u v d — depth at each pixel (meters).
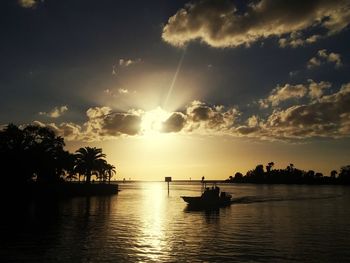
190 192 126.75
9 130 78.94
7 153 76.06
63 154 89.94
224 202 62.75
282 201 76.44
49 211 48.53
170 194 107.94
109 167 118.31
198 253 22.58
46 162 82.31
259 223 37.91
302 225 36.44
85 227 33.28
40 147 82.00
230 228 33.84
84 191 93.75
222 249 23.84
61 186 86.31
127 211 49.97
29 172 80.31
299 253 22.94
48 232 30.12
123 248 23.80
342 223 38.31
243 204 66.75
